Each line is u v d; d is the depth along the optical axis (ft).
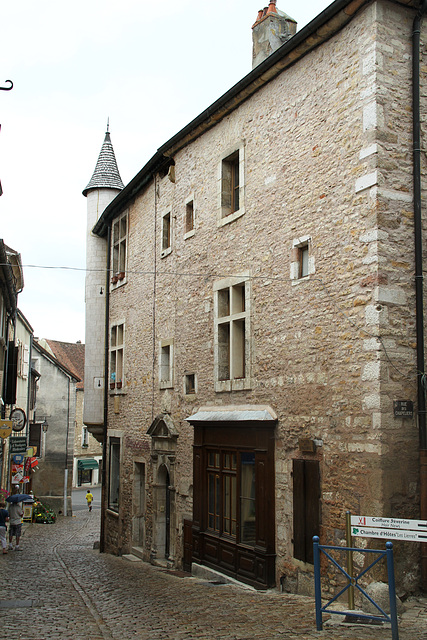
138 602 25.86
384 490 22.30
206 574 32.83
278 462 28.14
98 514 106.42
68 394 115.65
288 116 29.40
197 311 37.17
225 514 32.09
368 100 24.49
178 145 40.22
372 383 23.11
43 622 21.59
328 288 25.91
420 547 22.79
